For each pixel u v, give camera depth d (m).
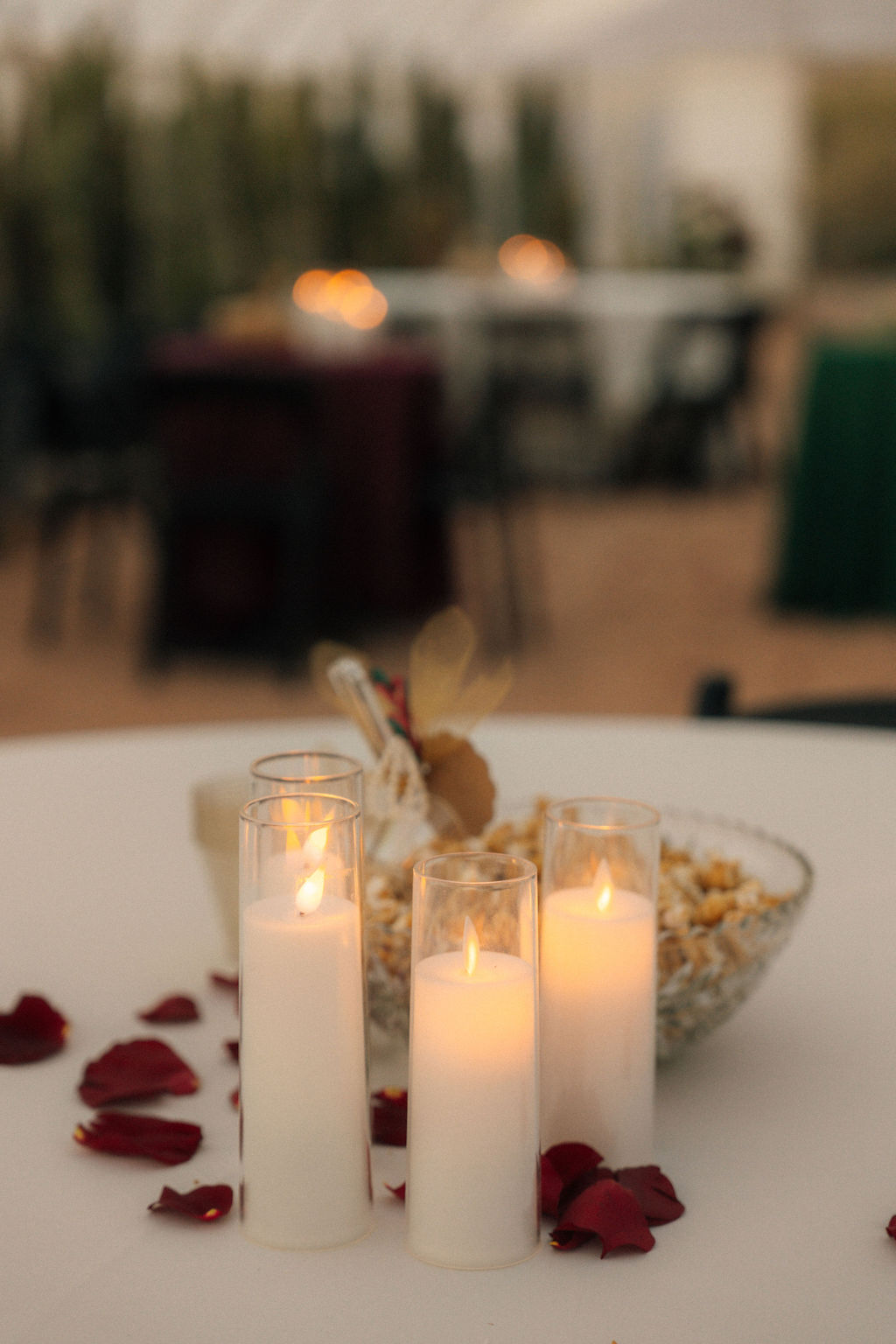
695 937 0.64
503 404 4.66
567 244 7.75
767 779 1.13
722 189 8.04
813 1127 0.65
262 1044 0.54
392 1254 0.55
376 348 4.41
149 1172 0.62
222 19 6.76
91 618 4.67
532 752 1.21
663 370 6.93
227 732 1.28
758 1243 0.56
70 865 0.97
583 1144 0.58
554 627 4.60
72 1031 0.75
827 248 11.65
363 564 4.27
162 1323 0.51
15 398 4.60
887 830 1.01
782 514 4.84
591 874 0.60
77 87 6.06
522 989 0.53
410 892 0.71
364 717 0.73
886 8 6.75
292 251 6.86
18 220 6.05
